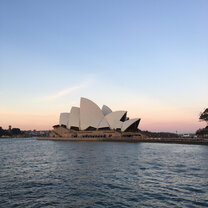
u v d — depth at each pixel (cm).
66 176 2075
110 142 8525
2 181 1884
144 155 3825
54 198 1429
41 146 6962
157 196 1447
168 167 2534
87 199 1406
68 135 10919
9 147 6900
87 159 3294
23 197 1447
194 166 2602
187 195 1455
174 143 7375
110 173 2195
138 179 1922
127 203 1326
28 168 2569
